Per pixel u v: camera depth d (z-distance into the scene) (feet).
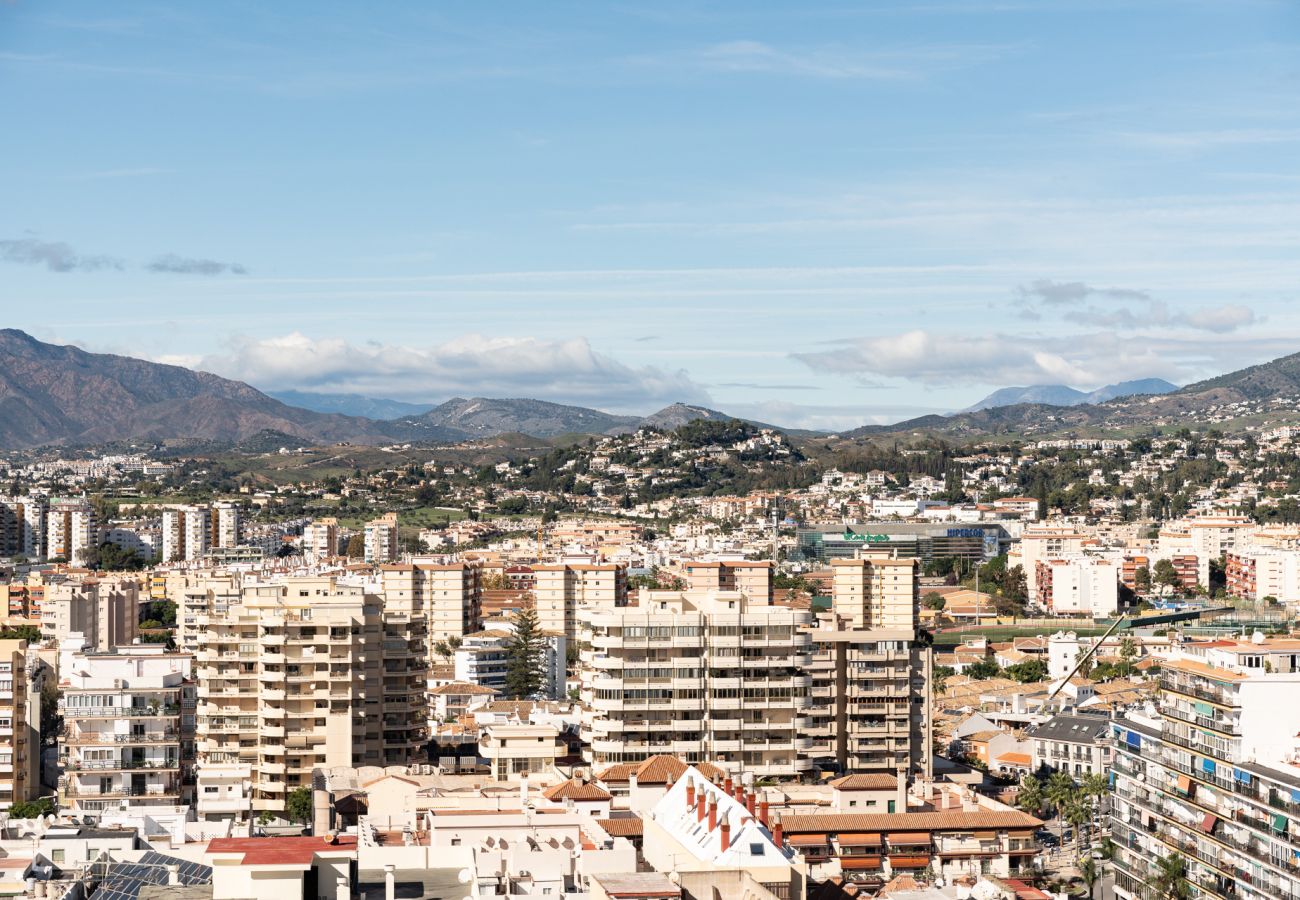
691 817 634.02
